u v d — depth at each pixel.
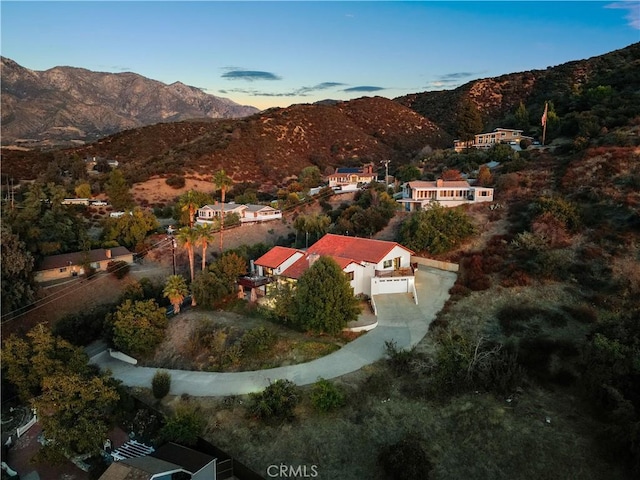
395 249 48.69
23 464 30.94
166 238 72.88
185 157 120.62
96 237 74.69
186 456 27.23
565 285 42.34
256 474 26.73
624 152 60.31
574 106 98.19
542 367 32.38
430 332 38.72
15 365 36.38
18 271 50.09
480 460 26.48
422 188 66.62
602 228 47.97
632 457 24.38
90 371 37.16
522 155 77.31
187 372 38.34
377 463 26.80
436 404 30.30
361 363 35.12
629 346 29.09
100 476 26.84
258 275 52.47
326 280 38.75
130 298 49.81
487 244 51.91
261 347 37.81
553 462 25.70
